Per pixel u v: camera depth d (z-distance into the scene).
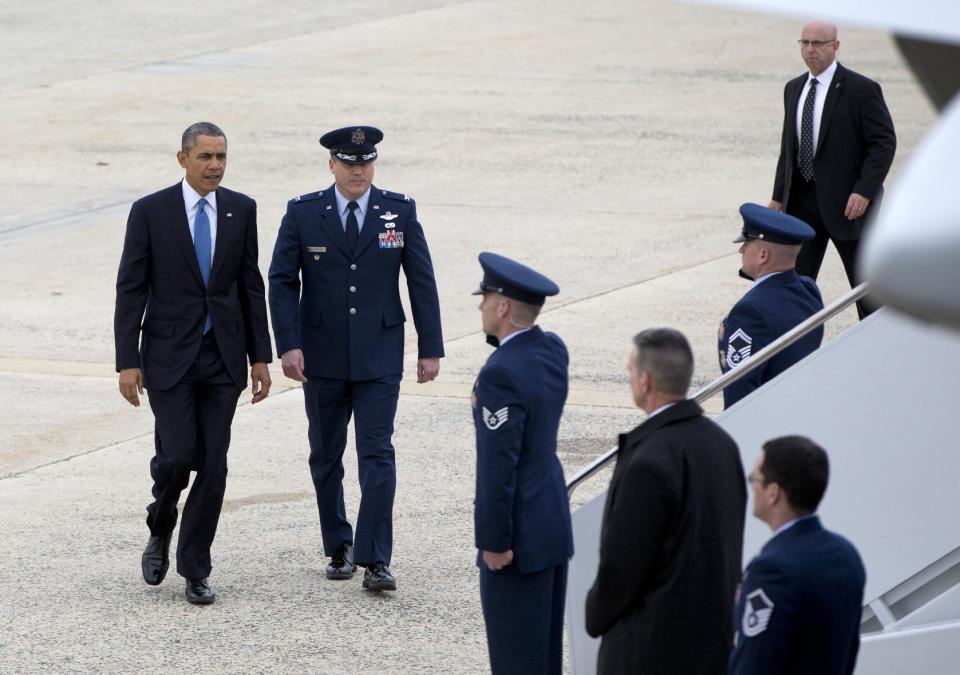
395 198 22.42
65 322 37.25
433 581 21.73
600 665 14.02
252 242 21.56
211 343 21.06
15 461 27.50
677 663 13.28
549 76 72.88
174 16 91.56
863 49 79.62
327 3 96.94
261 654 18.98
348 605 20.83
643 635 13.38
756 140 59.25
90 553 22.80
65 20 89.88
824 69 30.03
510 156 56.41
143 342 21.17
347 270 21.89
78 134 60.19
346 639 19.53
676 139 59.44
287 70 73.94
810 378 17.44
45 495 25.58
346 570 21.95
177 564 20.95
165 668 18.45
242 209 21.38
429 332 22.62
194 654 18.95
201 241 21.03
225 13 92.75
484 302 16.36
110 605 20.70
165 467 20.73
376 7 95.50
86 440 28.84
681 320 36.94
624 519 13.20
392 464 21.59
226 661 18.73
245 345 21.72
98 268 42.31
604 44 82.25
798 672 11.80
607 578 13.35
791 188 30.81
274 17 91.44
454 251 43.75
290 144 57.94
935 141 3.31
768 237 20.50
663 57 78.44
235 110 64.44
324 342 21.88
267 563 22.58
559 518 16.16
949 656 16.09
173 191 21.16
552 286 16.06
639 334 13.74
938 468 17.08
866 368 17.25
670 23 89.62
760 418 17.56
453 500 25.25
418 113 63.94
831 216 30.23
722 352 20.81
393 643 19.39
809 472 11.86
